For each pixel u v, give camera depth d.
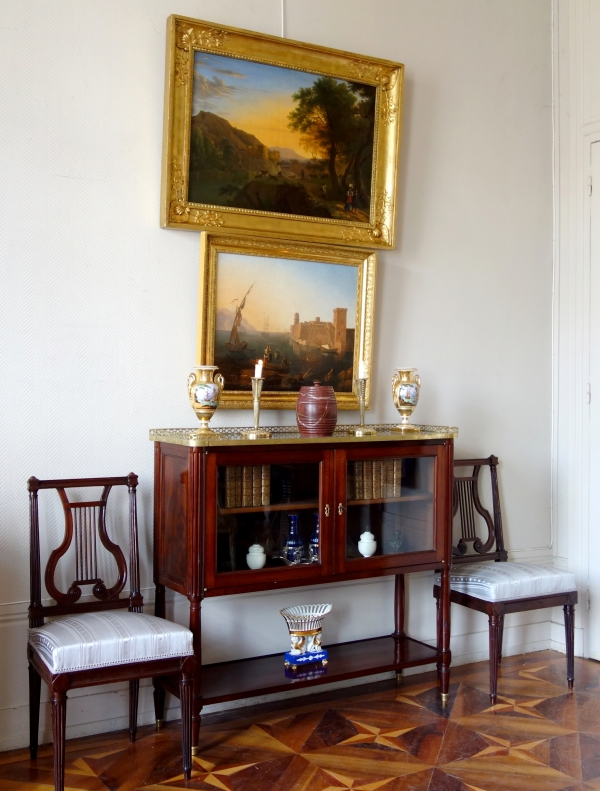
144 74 3.61
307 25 4.04
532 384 4.87
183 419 3.75
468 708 3.82
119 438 3.60
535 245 4.87
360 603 4.22
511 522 4.82
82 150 3.48
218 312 3.76
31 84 3.37
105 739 3.44
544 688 4.12
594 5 4.67
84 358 3.51
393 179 4.19
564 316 4.87
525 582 3.98
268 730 3.55
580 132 4.75
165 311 3.69
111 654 2.88
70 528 3.33
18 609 3.35
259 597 3.92
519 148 4.80
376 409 4.31
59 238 3.44
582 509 4.75
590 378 4.72
